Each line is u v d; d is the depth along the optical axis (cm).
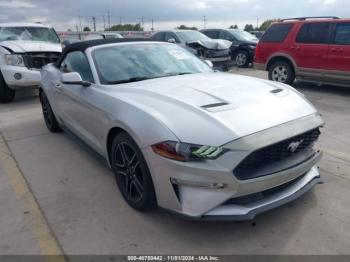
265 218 304
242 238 279
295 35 875
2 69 775
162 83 357
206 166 250
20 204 347
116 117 313
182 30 1354
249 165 259
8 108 774
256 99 304
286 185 294
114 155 336
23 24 970
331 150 459
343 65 790
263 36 954
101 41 439
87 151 446
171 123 269
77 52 450
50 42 945
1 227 308
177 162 256
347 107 689
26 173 420
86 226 304
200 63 457
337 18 812
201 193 257
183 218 266
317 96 796
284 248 266
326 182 363
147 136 274
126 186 330
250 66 1417
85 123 409
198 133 257
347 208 315
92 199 349
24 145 520
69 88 437
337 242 271
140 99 317
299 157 291
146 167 286
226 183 251
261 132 263
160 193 276
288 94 331
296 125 284
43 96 567
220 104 287
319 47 826
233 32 1511
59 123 536
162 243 277
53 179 400
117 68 393
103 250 272
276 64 931
